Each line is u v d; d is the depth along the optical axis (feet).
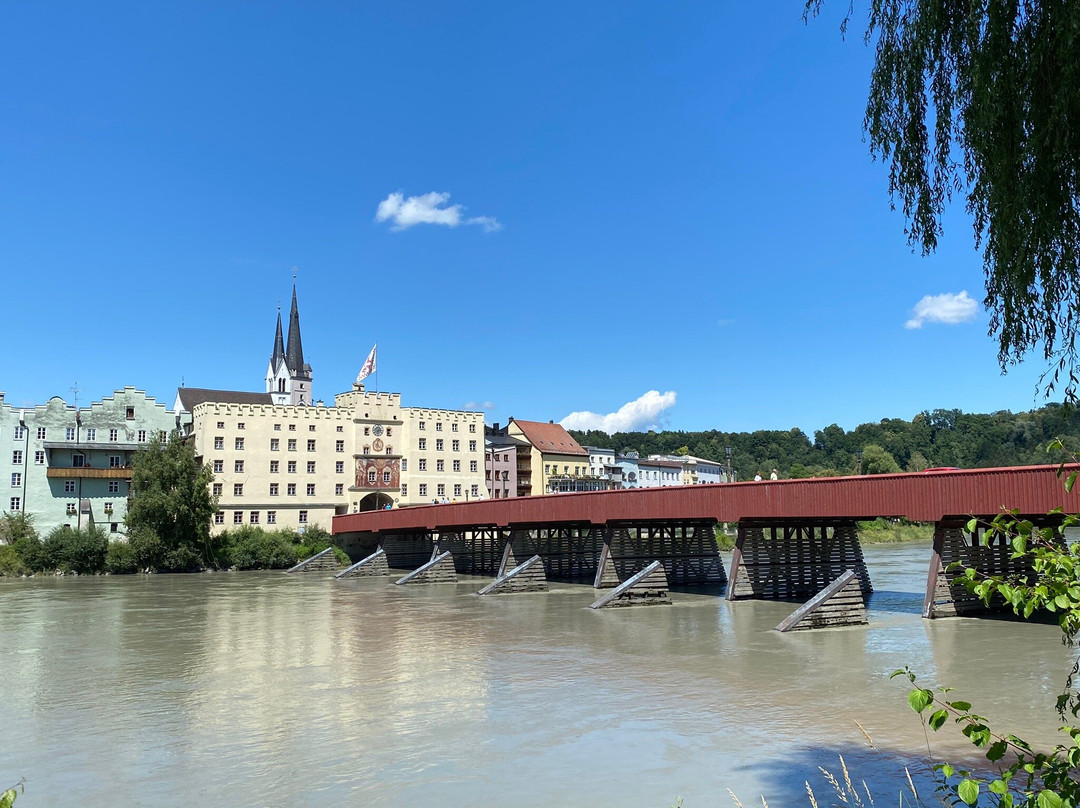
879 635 94.53
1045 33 26.02
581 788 47.06
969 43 28.09
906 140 31.09
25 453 256.11
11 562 226.79
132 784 50.06
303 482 284.00
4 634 116.67
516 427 393.91
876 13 31.96
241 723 64.08
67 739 60.70
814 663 80.07
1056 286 27.09
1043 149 26.25
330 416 291.79
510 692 72.49
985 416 583.99
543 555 192.54
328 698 72.18
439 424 315.17
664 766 50.42
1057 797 16.84
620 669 81.25
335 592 177.99
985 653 81.66
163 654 98.12
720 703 65.62
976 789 18.17
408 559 241.76
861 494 110.01
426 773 50.49
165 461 242.37
